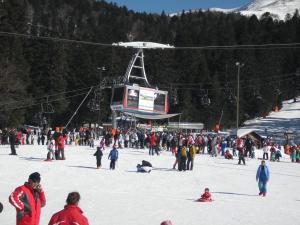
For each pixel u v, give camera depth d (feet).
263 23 620.49
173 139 142.72
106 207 56.59
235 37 543.39
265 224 50.65
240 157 125.49
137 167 97.04
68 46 407.03
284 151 180.86
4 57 301.43
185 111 386.93
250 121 439.63
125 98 223.92
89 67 366.84
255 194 75.56
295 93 527.81
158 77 419.74
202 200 64.85
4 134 169.27
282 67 531.50
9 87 272.92
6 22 316.40
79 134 175.32
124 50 430.20
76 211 25.59
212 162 126.93
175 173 97.81
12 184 72.33
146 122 361.10
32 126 311.47
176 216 52.70
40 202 30.86
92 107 272.72
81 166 100.99
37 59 350.02
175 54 472.44
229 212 57.31
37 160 108.27
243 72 454.81
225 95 403.13
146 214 53.01
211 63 490.08
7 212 51.03
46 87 345.10
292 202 68.64
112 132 174.19
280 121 433.07
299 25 601.62
